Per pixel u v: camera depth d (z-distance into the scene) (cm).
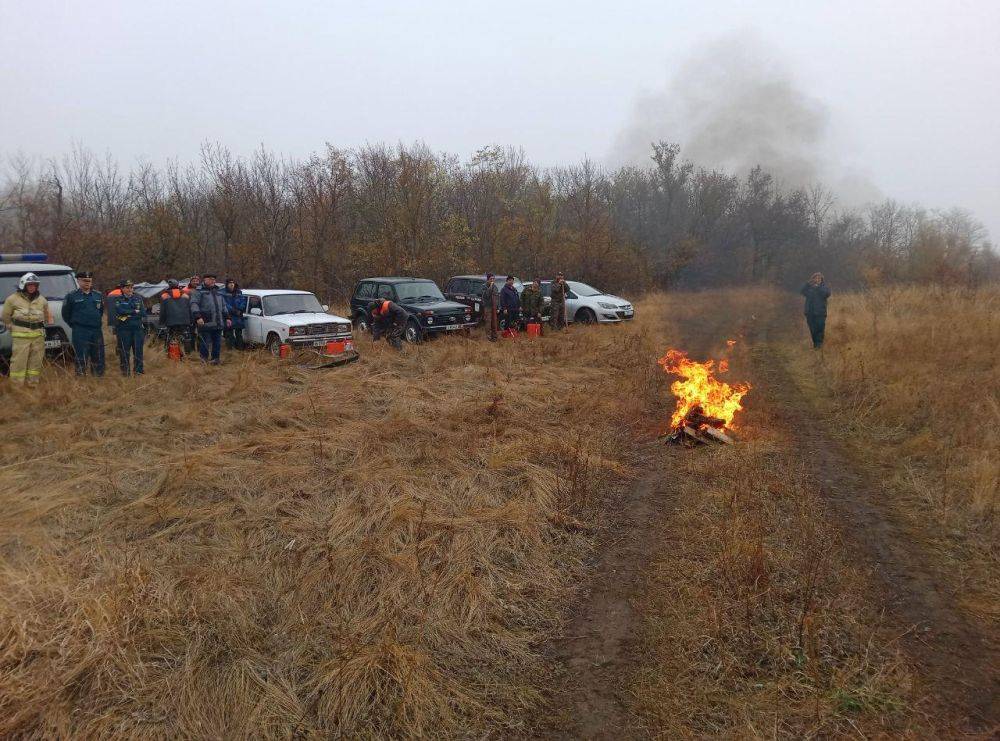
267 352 1283
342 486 583
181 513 517
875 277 2367
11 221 2480
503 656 373
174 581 414
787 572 448
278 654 358
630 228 2794
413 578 426
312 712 322
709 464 664
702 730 313
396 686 334
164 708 316
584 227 2775
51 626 365
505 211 2836
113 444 708
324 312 1376
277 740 303
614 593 436
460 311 1516
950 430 707
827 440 755
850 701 326
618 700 336
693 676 352
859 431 778
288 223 2539
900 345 1099
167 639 362
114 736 298
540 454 678
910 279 2358
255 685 332
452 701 332
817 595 420
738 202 2503
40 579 410
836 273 2473
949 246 2625
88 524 508
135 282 2205
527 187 3019
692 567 461
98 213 2852
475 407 852
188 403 878
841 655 363
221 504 542
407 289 1562
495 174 2886
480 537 488
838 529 514
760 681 345
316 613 394
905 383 873
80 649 346
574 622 407
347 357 1189
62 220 2270
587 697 339
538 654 376
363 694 328
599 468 649
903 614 402
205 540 480
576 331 1661
